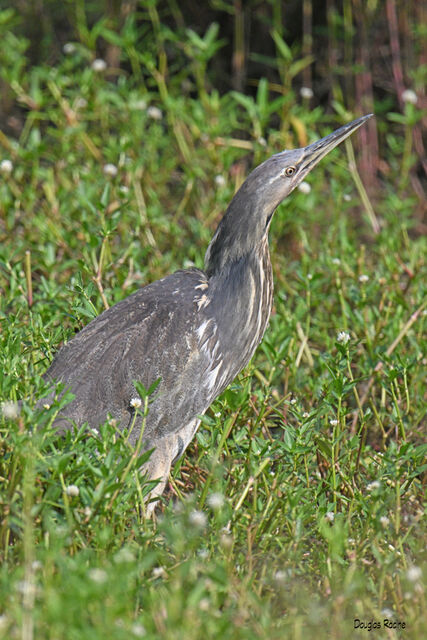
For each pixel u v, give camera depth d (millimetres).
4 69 15391
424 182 17922
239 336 10133
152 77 18703
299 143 15156
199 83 15664
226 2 18922
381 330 12000
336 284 12484
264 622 6887
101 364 9414
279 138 15164
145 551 7730
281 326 11523
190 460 10469
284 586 7770
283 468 9641
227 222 10117
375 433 11359
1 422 8406
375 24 18531
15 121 18094
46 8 19438
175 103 15453
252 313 10195
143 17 18438
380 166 17375
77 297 10688
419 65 18250
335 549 7664
